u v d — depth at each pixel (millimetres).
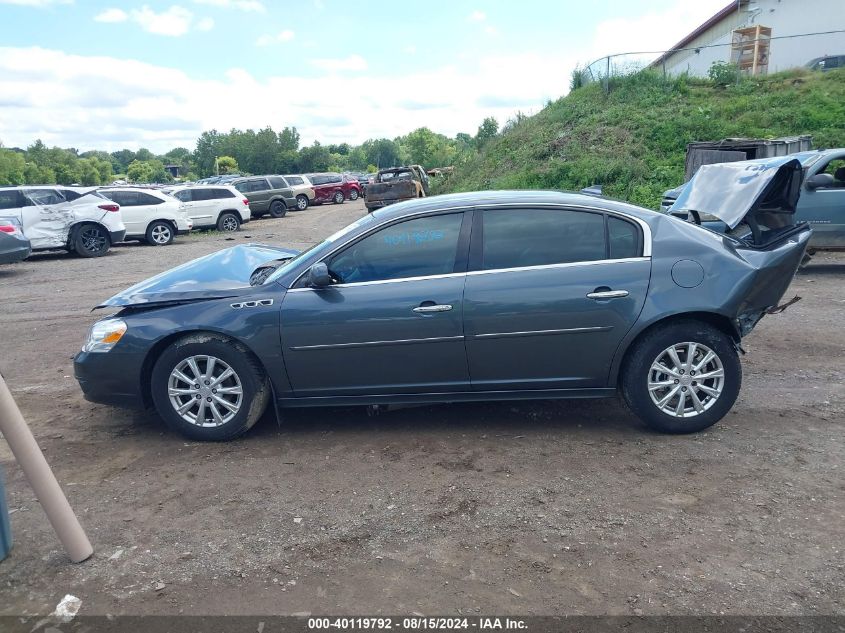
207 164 109500
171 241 19266
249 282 4871
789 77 21344
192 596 3051
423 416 5055
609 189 16625
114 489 4105
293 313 4484
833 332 6754
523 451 4379
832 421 4637
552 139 20672
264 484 4082
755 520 3455
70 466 4465
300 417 5148
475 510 3668
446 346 4430
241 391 4609
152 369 4793
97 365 4695
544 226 4480
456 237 4504
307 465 4312
